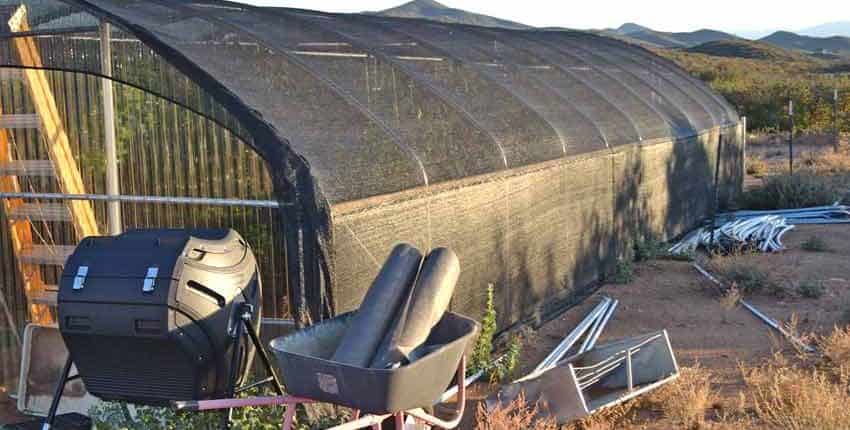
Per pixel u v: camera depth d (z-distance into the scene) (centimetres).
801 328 955
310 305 605
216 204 703
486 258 852
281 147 607
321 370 433
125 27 630
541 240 987
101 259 494
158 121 740
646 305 1073
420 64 946
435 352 437
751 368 823
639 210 1335
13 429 611
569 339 909
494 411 627
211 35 694
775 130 3903
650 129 1390
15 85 782
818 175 2216
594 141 1149
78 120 767
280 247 713
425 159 754
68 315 489
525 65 1265
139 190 751
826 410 649
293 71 720
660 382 720
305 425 582
